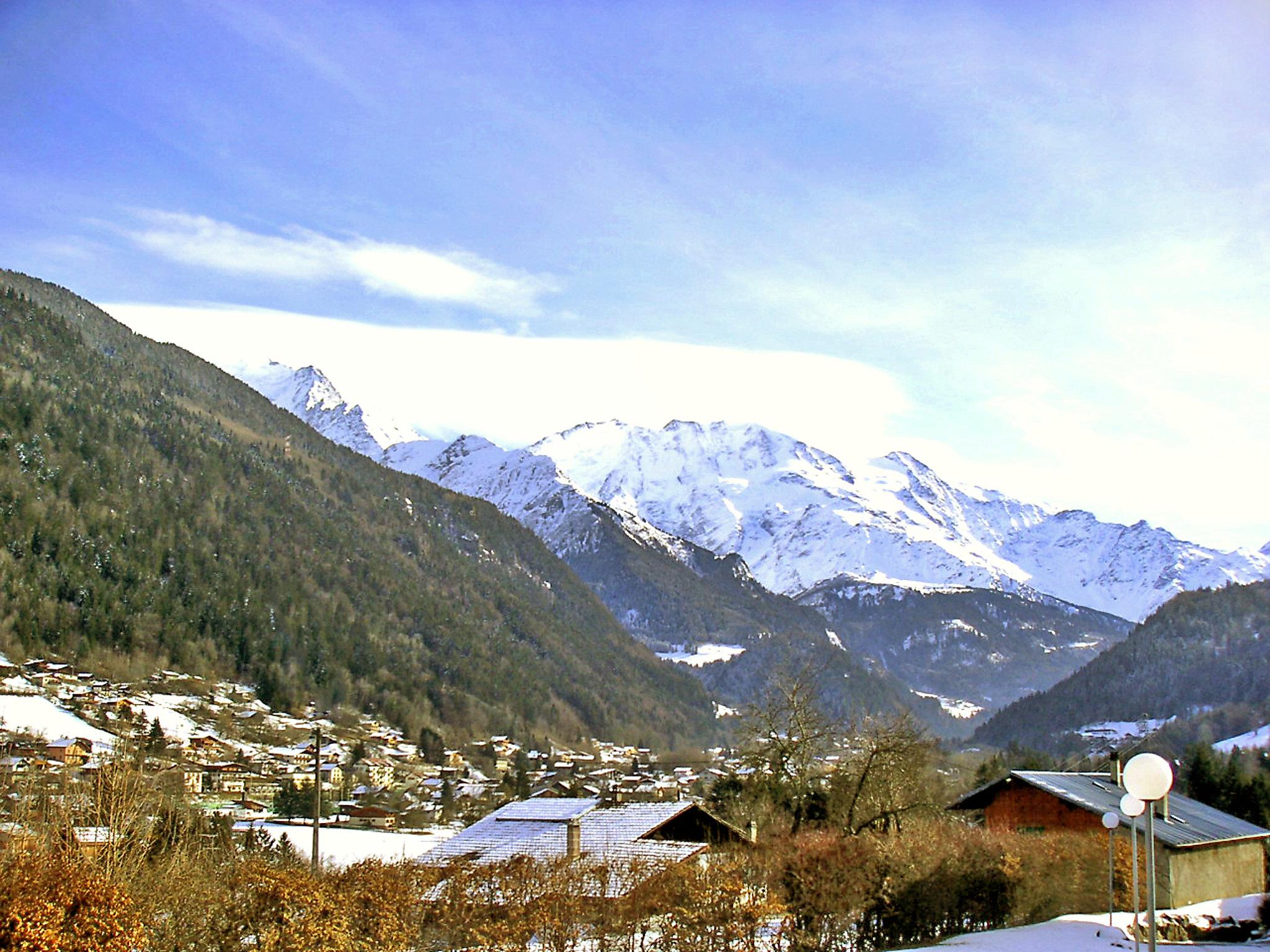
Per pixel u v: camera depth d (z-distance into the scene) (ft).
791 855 91.97
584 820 144.87
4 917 56.49
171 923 74.33
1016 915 108.99
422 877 88.38
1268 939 120.57
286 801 281.74
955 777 280.10
